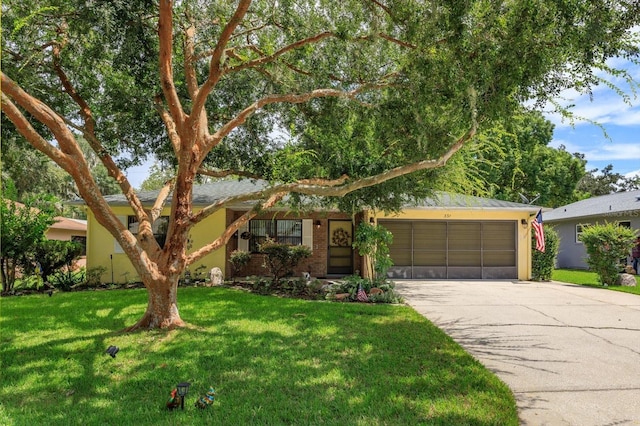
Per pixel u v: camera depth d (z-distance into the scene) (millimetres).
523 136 23281
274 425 3307
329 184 8008
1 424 3264
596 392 4172
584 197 34344
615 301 9891
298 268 14930
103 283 13109
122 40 7023
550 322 7496
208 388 4082
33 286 11875
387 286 10281
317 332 6328
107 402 3750
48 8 5750
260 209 7555
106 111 9547
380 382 4262
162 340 5777
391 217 14930
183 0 7453
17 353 5215
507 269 15188
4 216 11219
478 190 12500
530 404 3865
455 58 5246
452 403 3758
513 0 5039
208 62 9406
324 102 8328
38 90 8086
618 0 4594
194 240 13719
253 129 10648
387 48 7453
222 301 9125
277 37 8039
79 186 5891
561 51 5051
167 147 10531
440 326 7133
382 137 7836
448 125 6340
